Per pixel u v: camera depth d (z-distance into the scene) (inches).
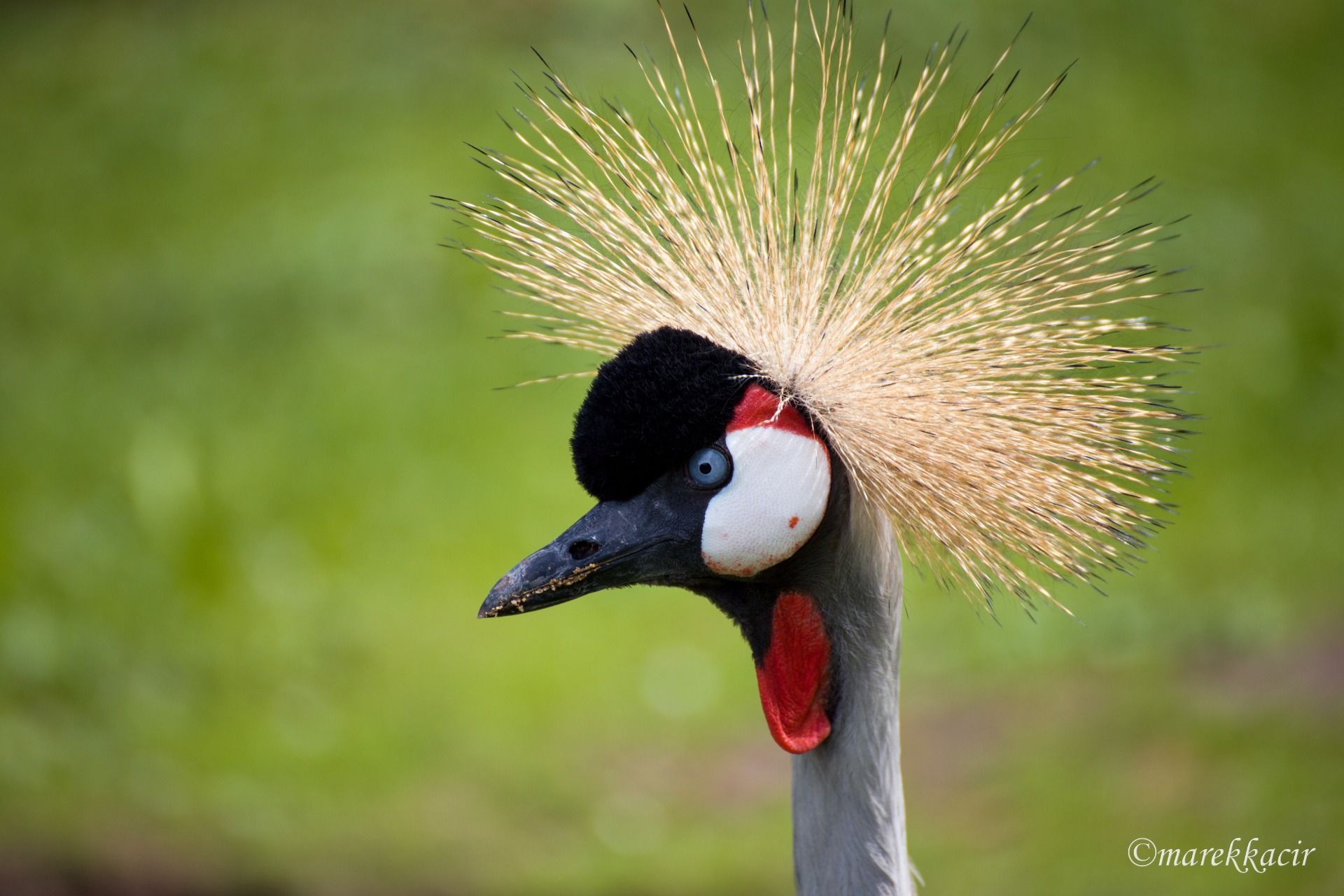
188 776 414.9
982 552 180.7
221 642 476.7
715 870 380.8
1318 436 578.2
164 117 815.1
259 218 714.2
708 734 452.8
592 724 456.8
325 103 804.6
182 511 505.7
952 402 179.6
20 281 685.3
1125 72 831.7
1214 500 544.1
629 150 209.5
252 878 366.6
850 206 196.7
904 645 479.8
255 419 582.2
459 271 658.2
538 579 177.8
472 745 446.0
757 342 181.0
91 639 459.8
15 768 394.3
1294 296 648.4
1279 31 928.3
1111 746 410.9
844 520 180.4
